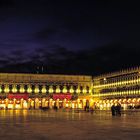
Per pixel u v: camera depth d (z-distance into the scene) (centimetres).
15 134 3152
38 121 5306
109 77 18762
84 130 3562
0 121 5319
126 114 8400
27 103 19238
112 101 18112
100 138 2777
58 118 6341
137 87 16175
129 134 3097
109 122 4944
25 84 19788
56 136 2959
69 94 19838
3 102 18762
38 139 2730
